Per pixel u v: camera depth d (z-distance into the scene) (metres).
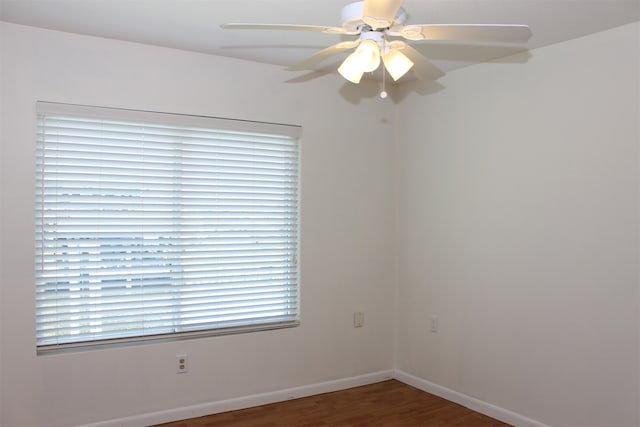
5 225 2.81
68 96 2.95
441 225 3.79
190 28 2.86
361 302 4.04
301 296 3.75
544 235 3.09
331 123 3.88
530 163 3.17
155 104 3.20
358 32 2.08
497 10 2.50
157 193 3.26
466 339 3.58
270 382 3.63
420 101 3.98
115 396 3.10
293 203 3.76
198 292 3.40
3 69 2.79
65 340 3.02
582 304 2.89
